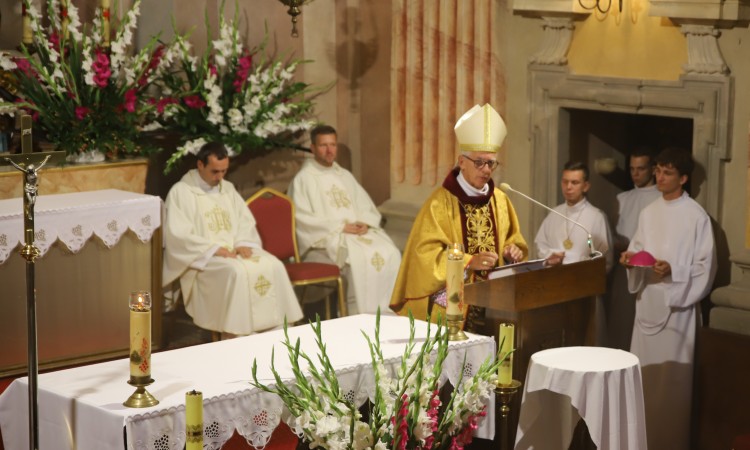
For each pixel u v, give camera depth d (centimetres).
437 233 544
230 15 808
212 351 421
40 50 706
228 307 702
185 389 371
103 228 630
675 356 631
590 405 466
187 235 712
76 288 634
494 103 759
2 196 666
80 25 757
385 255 777
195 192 728
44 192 682
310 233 783
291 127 798
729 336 620
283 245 771
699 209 625
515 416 510
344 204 795
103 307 646
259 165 824
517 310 486
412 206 830
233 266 703
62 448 369
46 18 745
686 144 714
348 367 400
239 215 745
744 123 617
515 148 749
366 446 320
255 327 708
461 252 436
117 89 723
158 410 351
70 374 392
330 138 789
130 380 356
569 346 525
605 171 724
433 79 804
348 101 864
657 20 654
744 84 616
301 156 846
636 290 639
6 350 611
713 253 618
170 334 738
